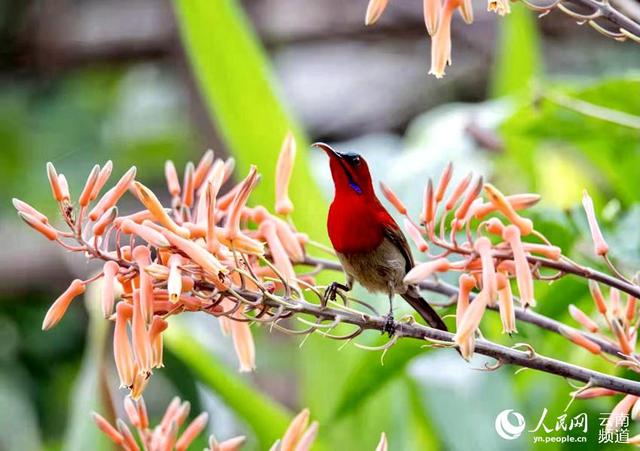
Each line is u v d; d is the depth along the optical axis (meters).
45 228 4.68
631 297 5.30
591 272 5.11
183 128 17.31
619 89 7.80
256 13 16.12
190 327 8.73
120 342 4.68
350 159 6.42
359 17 16.81
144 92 18.16
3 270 15.66
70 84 17.83
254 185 4.86
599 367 7.71
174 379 9.12
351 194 6.38
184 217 5.67
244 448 8.82
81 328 15.37
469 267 4.98
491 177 10.40
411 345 6.44
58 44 17.05
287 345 13.02
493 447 8.07
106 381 7.29
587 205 5.27
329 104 18.30
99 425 5.28
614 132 8.19
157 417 12.69
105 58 17.11
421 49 18.28
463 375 8.47
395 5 16.81
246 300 4.76
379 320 5.02
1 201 16.59
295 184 7.78
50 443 13.59
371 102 18.19
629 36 4.91
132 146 17.47
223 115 7.84
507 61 11.20
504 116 8.26
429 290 6.25
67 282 15.73
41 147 17.17
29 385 14.79
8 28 17.08
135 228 4.67
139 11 17.11
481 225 5.09
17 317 15.46
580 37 16.28
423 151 9.43
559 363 4.82
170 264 4.58
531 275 4.88
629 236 7.02
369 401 8.20
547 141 8.81
